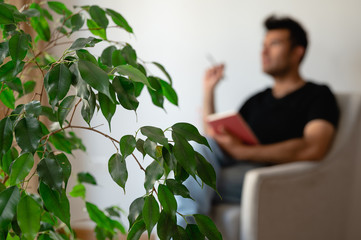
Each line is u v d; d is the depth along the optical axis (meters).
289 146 1.81
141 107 2.35
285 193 1.63
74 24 0.71
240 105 2.37
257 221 1.57
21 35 0.54
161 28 2.43
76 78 0.51
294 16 2.25
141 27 2.45
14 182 0.49
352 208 2.13
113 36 2.35
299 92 2.03
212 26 2.37
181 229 0.54
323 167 1.75
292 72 2.10
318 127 1.81
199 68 2.40
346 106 1.88
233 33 2.35
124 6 2.44
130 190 1.88
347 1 2.14
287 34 2.08
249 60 2.33
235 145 1.85
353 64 2.15
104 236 0.87
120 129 1.92
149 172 0.55
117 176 0.54
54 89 0.49
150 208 0.52
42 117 0.91
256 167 1.77
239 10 2.33
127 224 1.79
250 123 2.15
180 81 2.43
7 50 0.56
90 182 0.88
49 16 0.81
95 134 1.87
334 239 1.81
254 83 2.33
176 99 0.69
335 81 2.19
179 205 1.59
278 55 2.09
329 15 2.18
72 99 0.56
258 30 2.30
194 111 2.40
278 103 2.06
